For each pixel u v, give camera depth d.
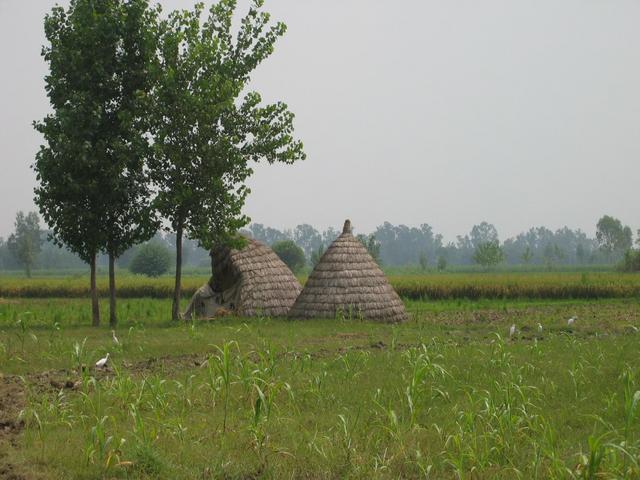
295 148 23.47
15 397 9.87
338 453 7.40
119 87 21.88
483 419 8.52
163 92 21.39
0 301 37.62
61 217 21.02
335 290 22.34
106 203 21.44
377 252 88.56
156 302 36.41
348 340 17.08
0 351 13.86
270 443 7.71
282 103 23.34
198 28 22.56
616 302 32.62
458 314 25.91
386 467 7.01
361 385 10.90
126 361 13.73
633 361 12.93
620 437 7.66
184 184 22.08
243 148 22.98
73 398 9.91
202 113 21.59
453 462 6.85
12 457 6.98
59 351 14.48
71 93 21.05
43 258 190.38
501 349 12.95
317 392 9.95
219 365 9.73
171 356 14.34
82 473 6.61
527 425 8.62
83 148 20.47
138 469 6.75
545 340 16.81
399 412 9.32
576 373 11.52
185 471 6.80
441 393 9.85
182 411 8.88
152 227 22.12
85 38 21.17
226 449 7.49
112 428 8.27
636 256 73.31
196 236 22.53
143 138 21.34
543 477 6.86
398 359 13.34
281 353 14.63
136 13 21.55
